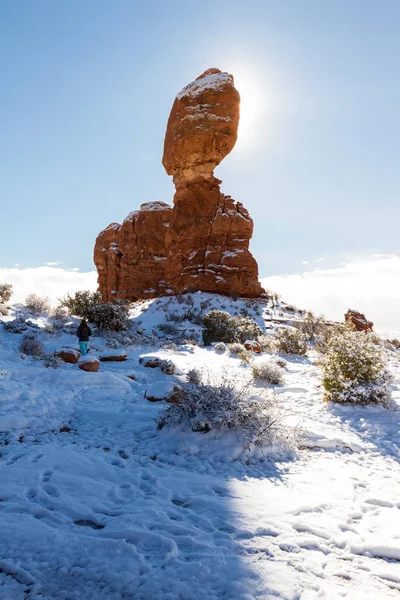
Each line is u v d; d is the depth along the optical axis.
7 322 17.69
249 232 37.34
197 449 6.66
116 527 3.99
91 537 3.79
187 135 36.22
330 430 8.39
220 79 37.12
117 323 20.02
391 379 10.32
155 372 13.43
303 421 8.78
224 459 6.43
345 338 10.95
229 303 33.00
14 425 7.35
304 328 28.20
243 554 3.64
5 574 3.24
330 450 7.36
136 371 13.22
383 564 3.67
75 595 3.00
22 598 2.96
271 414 7.61
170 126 38.44
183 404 7.31
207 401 7.19
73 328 18.80
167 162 38.72
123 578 3.17
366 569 3.56
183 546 3.74
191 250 36.50
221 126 36.06
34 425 7.58
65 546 3.62
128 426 7.97
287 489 5.33
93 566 3.34
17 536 3.74
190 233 36.50
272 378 13.00
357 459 6.94
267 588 3.11
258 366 13.36
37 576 3.20
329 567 3.53
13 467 5.50
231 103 36.50
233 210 37.22
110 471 5.61
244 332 23.67
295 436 7.27
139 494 4.91
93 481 5.20
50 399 9.09
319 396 11.21
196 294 34.12
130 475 5.51
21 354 12.73
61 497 4.67
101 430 7.80
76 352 13.18
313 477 5.88
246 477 5.73
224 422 6.92
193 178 37.06
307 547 3.86
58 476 5.28
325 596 3.06
